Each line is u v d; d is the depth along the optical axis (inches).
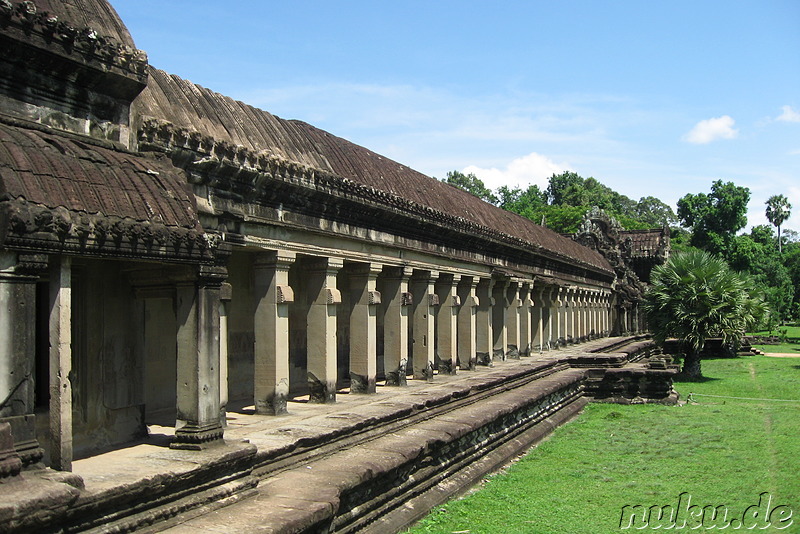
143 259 274.4
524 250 1060.5
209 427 311.1
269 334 488.4
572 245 1581.0
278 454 354.0
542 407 733.9
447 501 436.8
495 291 1019.9
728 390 1048.2
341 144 639.1
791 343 2068.2
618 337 1849.2
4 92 279.1
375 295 623.2
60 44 294.8
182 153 384.8
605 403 954.7
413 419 514.0
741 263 2642.7
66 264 246.5
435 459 450.6
